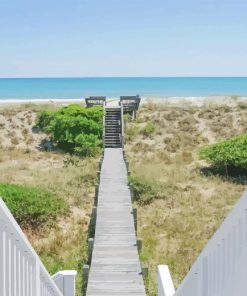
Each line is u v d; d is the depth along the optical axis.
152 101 52.44
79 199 20.95
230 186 23.86
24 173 27.30
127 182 22.88
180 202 20.77
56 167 30.08
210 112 43.19
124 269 12.80
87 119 36.97
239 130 39.03
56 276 8.98
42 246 15.72
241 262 3.08
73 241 16.19
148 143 36.12
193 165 29.19
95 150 34.41
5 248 3.42
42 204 18.50
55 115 38.81
